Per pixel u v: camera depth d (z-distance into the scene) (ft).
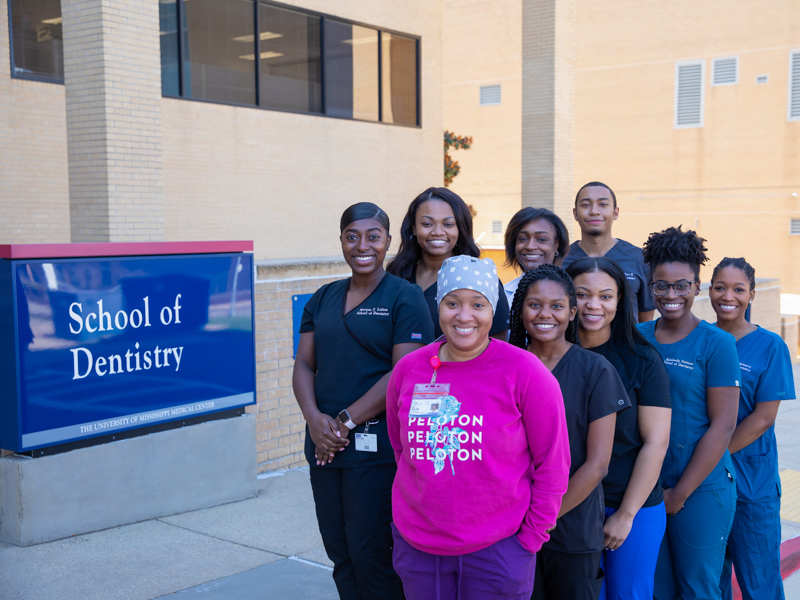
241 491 17.54
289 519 16.29
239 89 44.09
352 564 10.80
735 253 72.33
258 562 13.99
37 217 36.14
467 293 7.66
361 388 10.46
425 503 7.73
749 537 11.21
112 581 12.99
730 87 71.41
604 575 9.28
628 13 76.23
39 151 36.09
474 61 87.04
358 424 10.23
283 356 19.92
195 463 16.71
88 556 13.97
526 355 7.83
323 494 10.72
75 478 14.76
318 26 48.08
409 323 10.35
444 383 7.87
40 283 13.98
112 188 27.20
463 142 62.13
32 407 14.01
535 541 7.84
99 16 26.53
